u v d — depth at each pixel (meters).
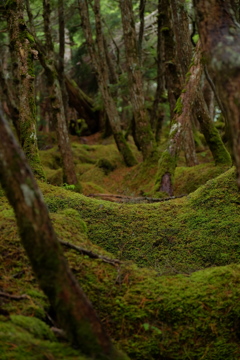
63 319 1.82
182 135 6.64
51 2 13.02
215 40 1.91
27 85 5.00
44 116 21.75
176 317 2.53
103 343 1.82
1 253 2.72
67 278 1.81
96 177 12.99
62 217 3.47
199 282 2.76
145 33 19.47
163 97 15.48
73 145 16.72
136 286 2.71
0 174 1.79
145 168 11.00
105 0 19.05
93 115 21.14
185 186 8.31
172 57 8.16
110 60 20.03
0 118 1.77
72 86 20.25
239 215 3.80
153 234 3.76
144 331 2.48
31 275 2.60
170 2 8.37
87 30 13.01
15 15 5.13
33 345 1.84
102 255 3.03
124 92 14.73
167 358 2.41
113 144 17.42
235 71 1.81
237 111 1.80
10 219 3.14
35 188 1.81
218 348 2.43
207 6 1.94
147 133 11.01
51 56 9.55
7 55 16.22
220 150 8.20
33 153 4.86
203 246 3.56
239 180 1.90
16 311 2.21
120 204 4.24
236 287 2.66
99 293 2.64
